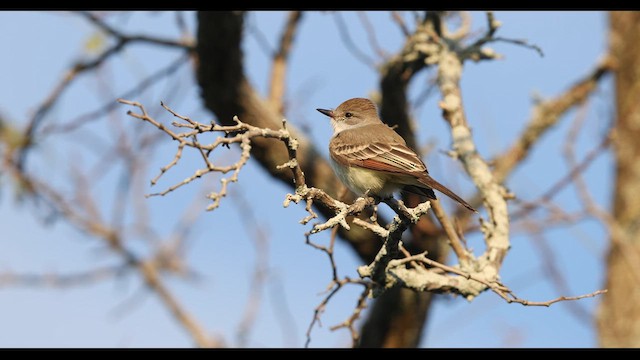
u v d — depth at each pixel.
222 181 6.87
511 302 8.53
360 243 14.92
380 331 15.79
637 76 14.17
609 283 13.31
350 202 14.52
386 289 9.01
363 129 11.98
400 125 14.47
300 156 14.34
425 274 9.17
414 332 15.77
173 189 6.88
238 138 7.15
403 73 13.55
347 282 10.09
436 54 12.60
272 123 14.14
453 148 11.34
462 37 13.11
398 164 10.73
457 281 9.33
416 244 14.77
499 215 10.48
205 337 14.28
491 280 9.41
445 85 11.98
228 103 13.84
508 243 10.21
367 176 11.11
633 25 14.45
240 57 13.46
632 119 14.02
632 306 13.01
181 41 14.49
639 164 13.71
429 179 10.39
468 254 10.04
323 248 9.78
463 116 11.65
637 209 13.46
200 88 13.90
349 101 12.76
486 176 10.89
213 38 12.99
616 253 13.31
